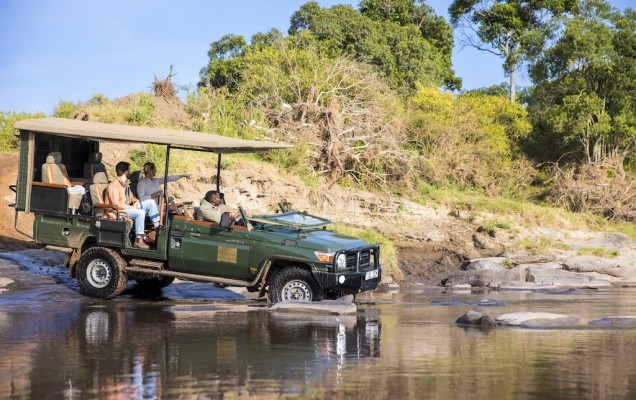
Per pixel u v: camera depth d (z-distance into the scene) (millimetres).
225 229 13836
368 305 14852
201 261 13953
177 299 14656
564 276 20609
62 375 8148
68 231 14578
